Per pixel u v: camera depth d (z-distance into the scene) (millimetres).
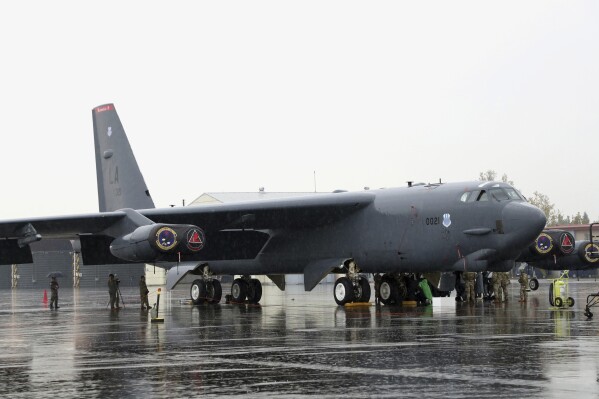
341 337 15453
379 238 26906
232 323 19703
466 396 8578
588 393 8672
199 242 23750
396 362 11453
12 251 25469
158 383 9836
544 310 23500
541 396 8508
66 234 26156
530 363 11070
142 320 21406
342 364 11344
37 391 9328
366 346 13680
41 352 13398
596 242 27781
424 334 15805
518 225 23859
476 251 24750
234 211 26578
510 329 16625
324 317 21438
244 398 8719
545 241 27406
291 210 27000
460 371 10422
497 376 9938
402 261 26469
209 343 14656
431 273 27625
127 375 10547
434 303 27422
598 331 15938
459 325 17922
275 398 8680
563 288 25203
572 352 12266
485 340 14344
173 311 25734
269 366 11250
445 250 25359
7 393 9203
